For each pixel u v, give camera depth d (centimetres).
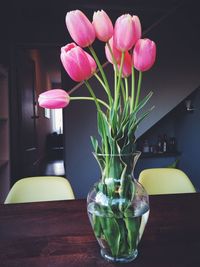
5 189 308
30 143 436
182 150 382
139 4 409
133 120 65
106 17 63
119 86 65
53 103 64
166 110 301
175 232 86
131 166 68
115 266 67
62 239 83
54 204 116
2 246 79
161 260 70
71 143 295
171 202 116
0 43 349
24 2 369
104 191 69
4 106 308
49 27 396
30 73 451
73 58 61
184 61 304
